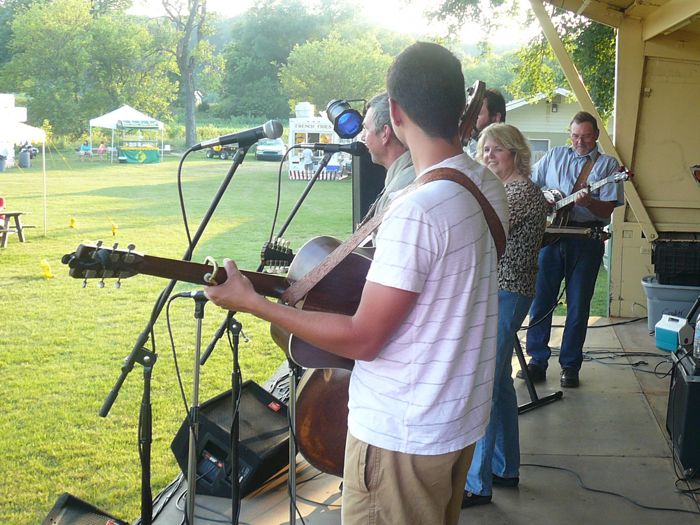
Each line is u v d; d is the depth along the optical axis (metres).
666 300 5.57
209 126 59.41
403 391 1.60
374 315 1.54
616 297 6.14
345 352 1.58
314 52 48.44
